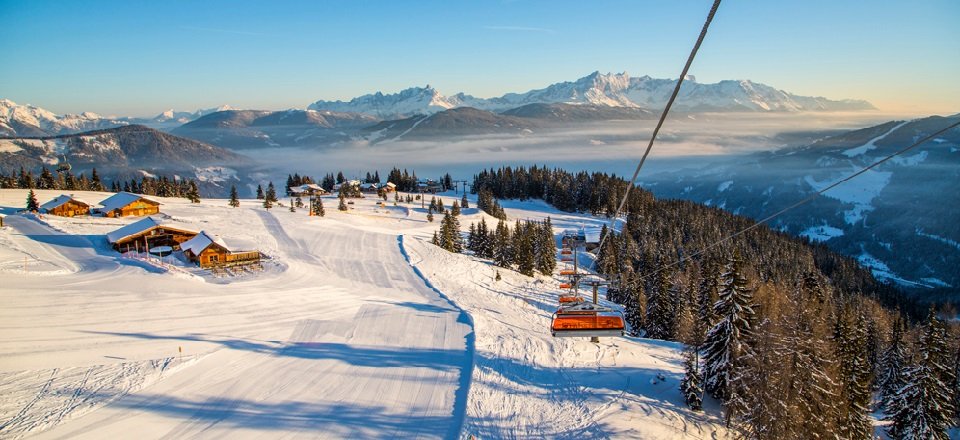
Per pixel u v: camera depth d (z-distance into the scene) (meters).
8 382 31.66
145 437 27.44
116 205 92.25
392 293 60.44
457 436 28.97
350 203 153.50
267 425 29.42
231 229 89.50
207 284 56.91
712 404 34.75
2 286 48.53
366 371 37.31
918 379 33.59
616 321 28.48
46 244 68.19
